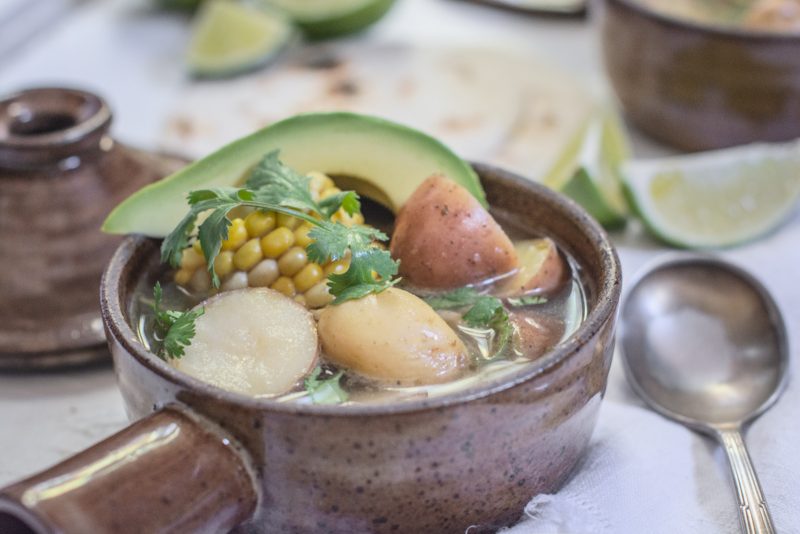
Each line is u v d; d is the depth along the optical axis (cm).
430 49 61
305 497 30
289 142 35
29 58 64
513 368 32
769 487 35
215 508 29
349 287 32
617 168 48
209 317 32
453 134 52
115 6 73
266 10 63
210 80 60
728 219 47
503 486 31
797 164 47
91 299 41
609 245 34
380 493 30
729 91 49
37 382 40
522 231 37
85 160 42
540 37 66
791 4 50
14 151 41
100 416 39
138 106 57
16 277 41
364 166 36
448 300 34
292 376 31
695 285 41
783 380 38
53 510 27
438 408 29
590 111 53
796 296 43
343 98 56
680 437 36
